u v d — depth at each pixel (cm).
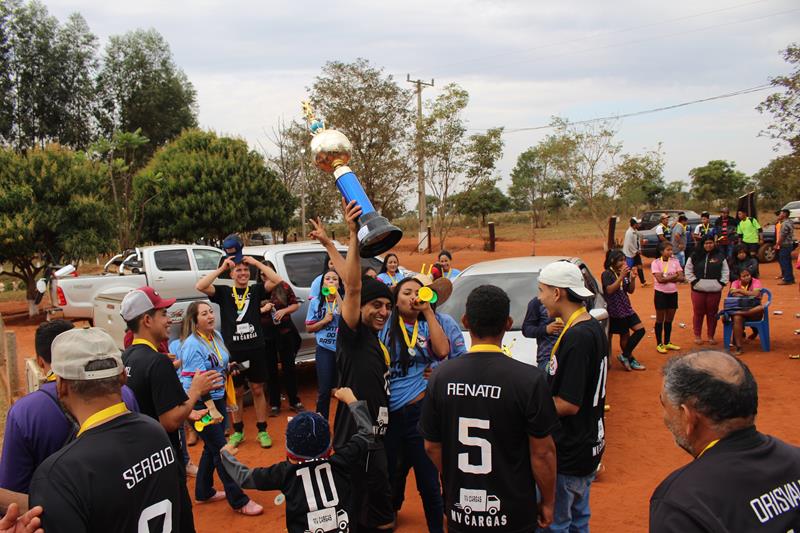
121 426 239
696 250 1035
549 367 362
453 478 302
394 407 421
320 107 2472
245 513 526
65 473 220
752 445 195
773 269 1953
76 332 247
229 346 654
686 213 2452
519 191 5912
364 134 2486
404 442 432
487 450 292
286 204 2739
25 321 1745
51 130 3791
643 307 1470
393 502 458
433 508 426
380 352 399
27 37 3672
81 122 3925
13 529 212
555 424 292
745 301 967
